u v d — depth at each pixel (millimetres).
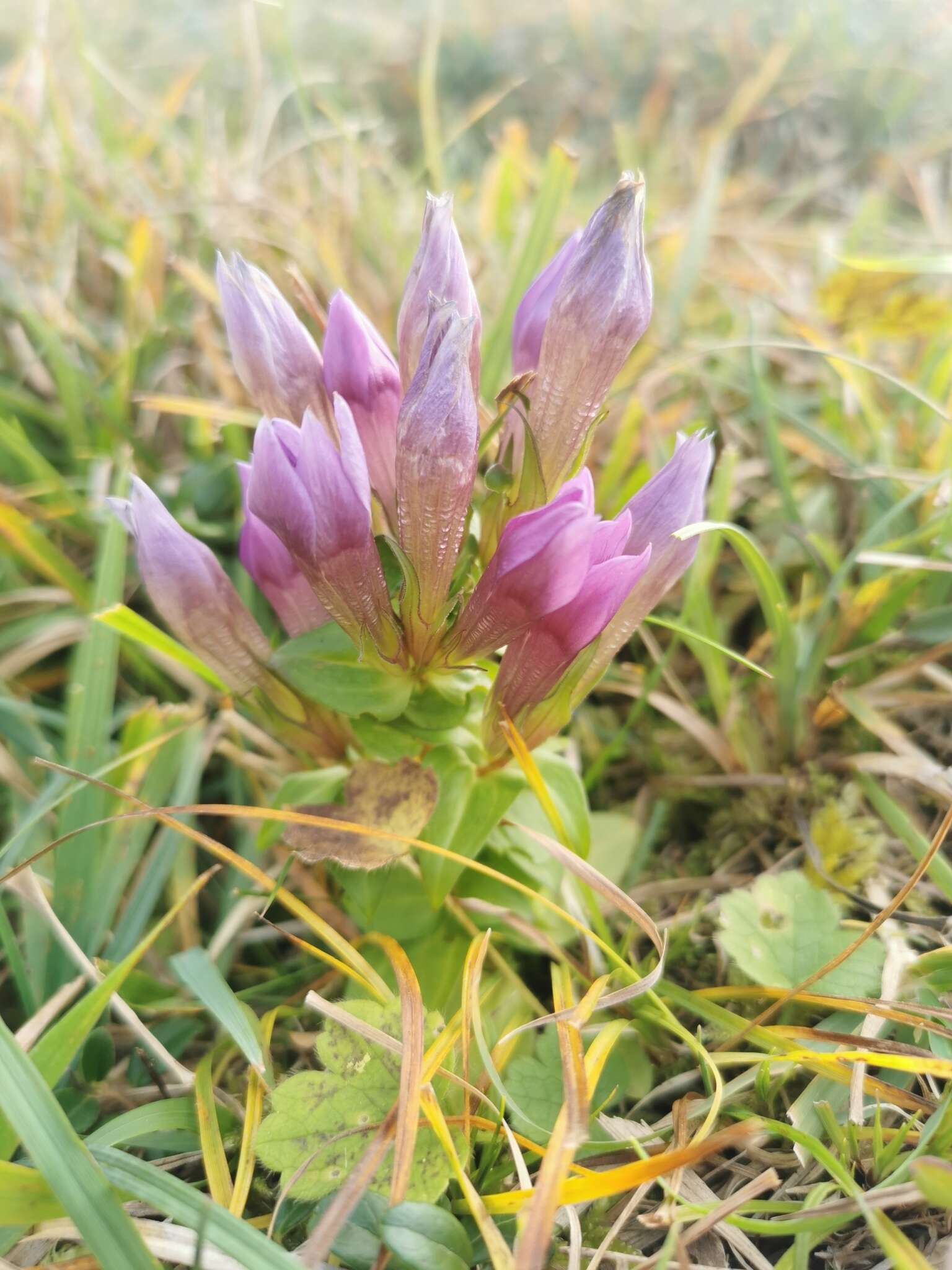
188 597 86
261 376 89
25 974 89
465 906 97
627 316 80
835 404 149
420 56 301
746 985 93
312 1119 74
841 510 140
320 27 321
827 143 257
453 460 74
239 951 105
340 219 182
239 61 290
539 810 98
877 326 161
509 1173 77
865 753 113
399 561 81
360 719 92
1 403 151
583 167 249
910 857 107
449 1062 81
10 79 224
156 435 157
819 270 183
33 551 126
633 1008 89
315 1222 73
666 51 296
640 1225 76
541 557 73
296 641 88
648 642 123
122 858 99
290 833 84
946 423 140
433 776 87
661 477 85
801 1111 79
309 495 77
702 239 166
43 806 100
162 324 167
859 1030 84
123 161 205
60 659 134
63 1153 64
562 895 99
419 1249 66
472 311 83
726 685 118
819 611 121
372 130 254
